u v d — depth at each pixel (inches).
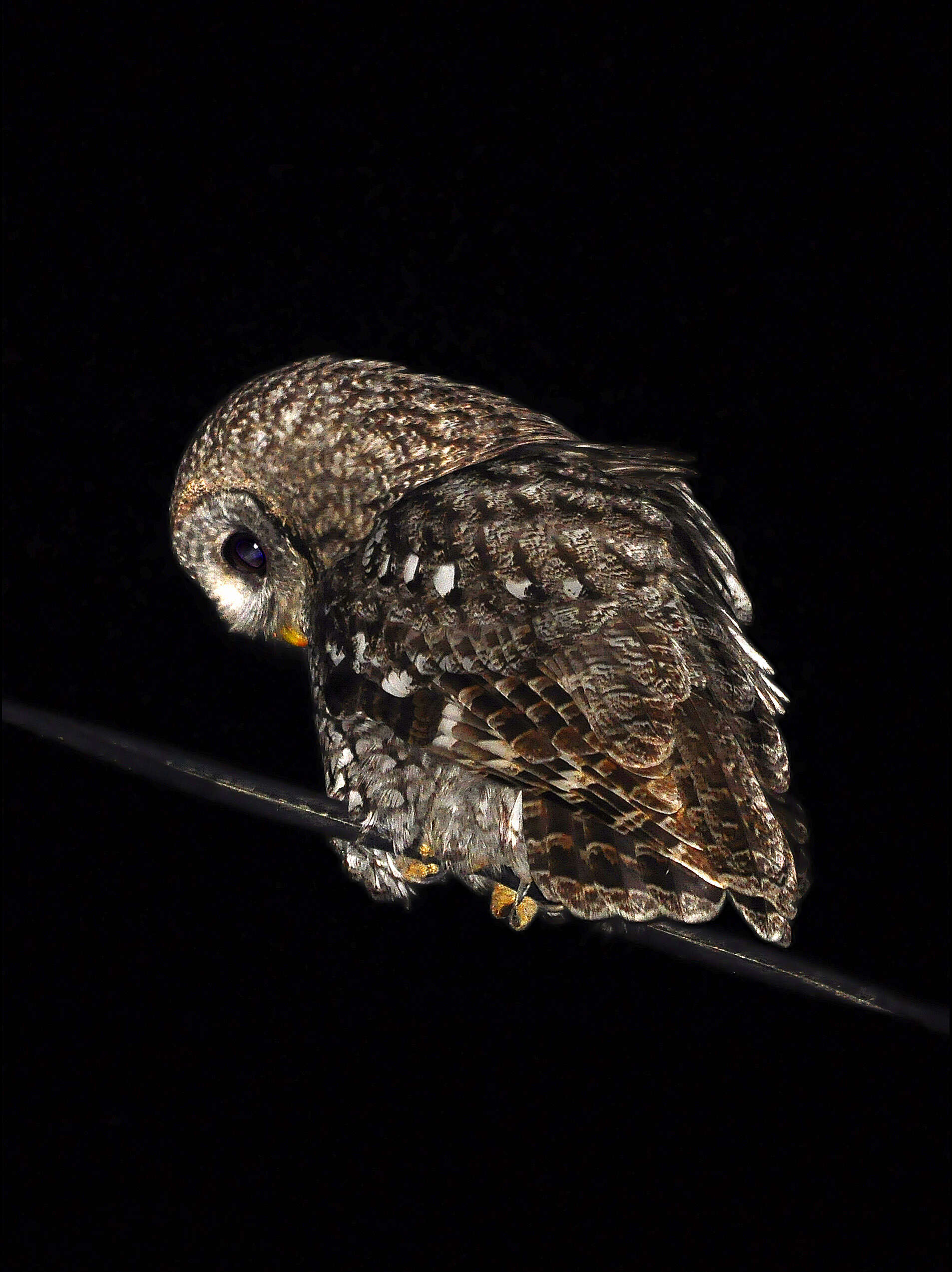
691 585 230.5
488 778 229.5
